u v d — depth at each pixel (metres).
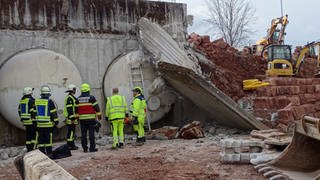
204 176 7.65
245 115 13.71
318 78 22.08
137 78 15.99
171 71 14.42
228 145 8.82
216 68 18.19
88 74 15.91
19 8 14.81
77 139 15.12
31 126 10.91
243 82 18.58
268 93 17.81
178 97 17.09
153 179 7.59
